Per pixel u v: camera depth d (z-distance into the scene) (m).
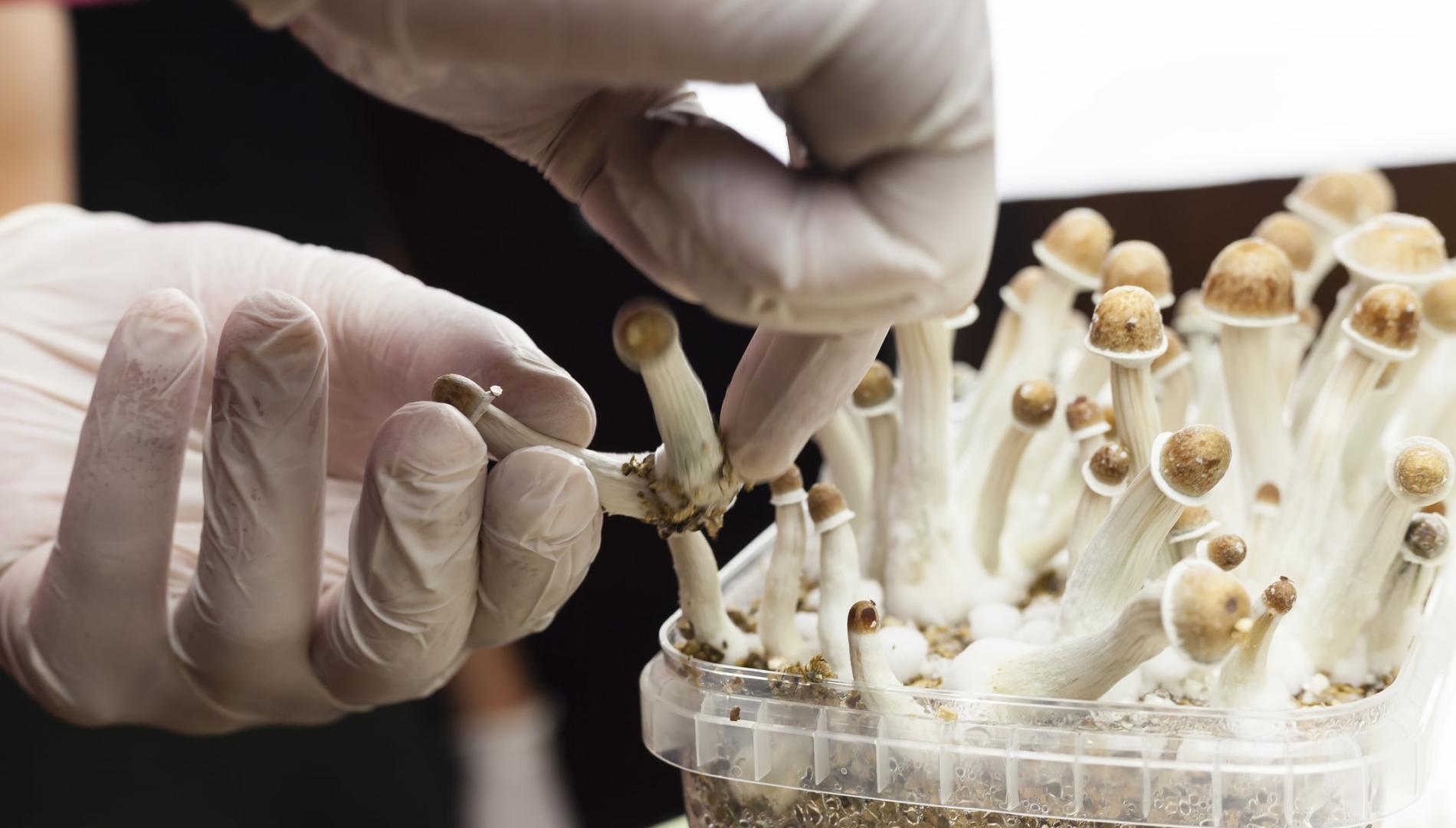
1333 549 0.47
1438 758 0.46
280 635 0.46
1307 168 0.64
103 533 0.46
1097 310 0.43
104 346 0.53
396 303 0.49
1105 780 0.41
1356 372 0.45
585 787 0.95
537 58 0.38
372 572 0.44
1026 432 0.47
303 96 0.80
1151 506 0.42
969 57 0.38
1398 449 0.43
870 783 0.42
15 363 0.52
